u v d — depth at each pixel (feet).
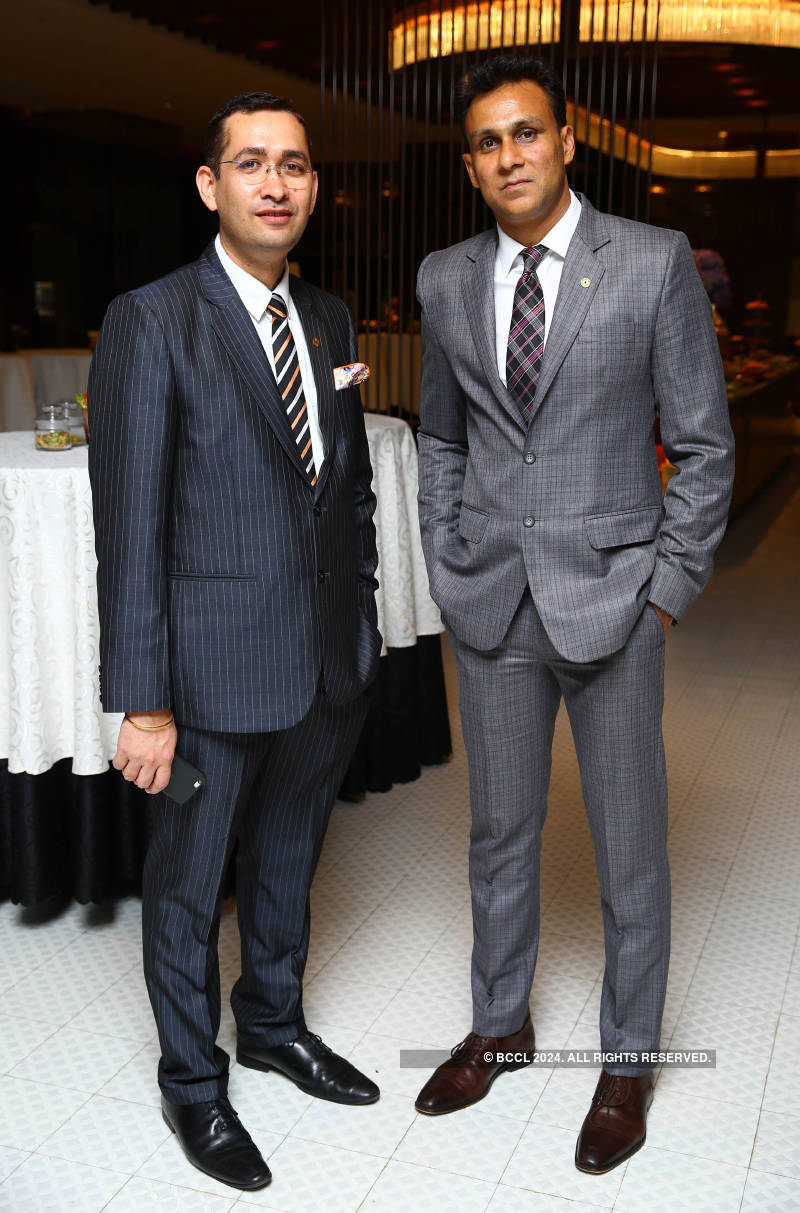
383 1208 5.93
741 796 11.18
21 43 25.67
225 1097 6.50
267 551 5.88
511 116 5.56
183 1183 6.13
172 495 5.82
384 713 11.10
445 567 6.57
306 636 6.06
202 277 5.80
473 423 6.37
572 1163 6.27
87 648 8.17
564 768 11.79
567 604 6.04
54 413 8.99
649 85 32.58
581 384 5.86
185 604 5.88
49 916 8.93
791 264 49.16
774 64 29.43
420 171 34.55
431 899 9.15
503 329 6.11
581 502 5.99
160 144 37.37
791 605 18.70
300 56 27.02
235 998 7.13
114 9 22.88
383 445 10.47
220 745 6.10
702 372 5.91
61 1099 6.79
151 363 5.53
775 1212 5.87
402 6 21.85
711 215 49.49
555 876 9.55
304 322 6.18
